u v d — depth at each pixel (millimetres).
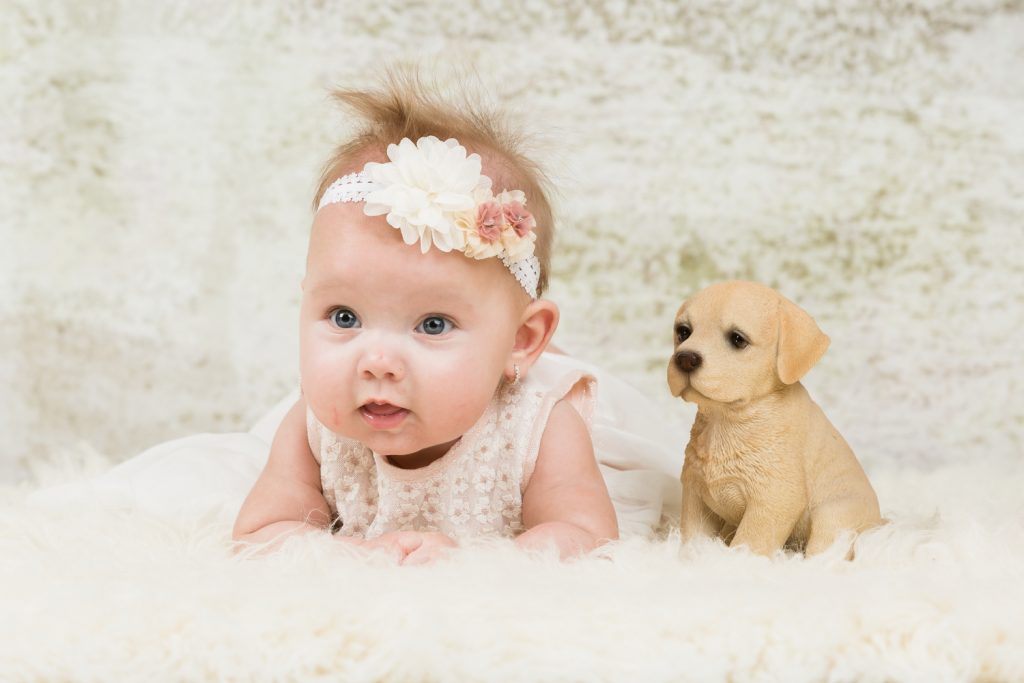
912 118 2695
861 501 1281
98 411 2660
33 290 2660
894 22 2684
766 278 2703
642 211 2686
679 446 1917
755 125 2691
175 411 2658
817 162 2695
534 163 1451
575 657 896
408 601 932
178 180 2656
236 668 894
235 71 2648
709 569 1113
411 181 1215
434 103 1447
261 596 946
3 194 2656
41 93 2654
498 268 1269
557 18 2662
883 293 2699
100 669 896
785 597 959
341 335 1229
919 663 902
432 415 1224
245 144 2650
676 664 896
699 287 2699
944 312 2701
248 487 1551
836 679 903
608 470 1619
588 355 2680
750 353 1244
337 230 1231
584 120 2672
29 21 2643
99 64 2650
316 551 1119
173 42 2646
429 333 1229
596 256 2682
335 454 1419
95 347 2660
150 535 1284
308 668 889
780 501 1253
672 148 2688
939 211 2701
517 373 1382
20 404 2660
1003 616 929
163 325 2658
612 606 943
